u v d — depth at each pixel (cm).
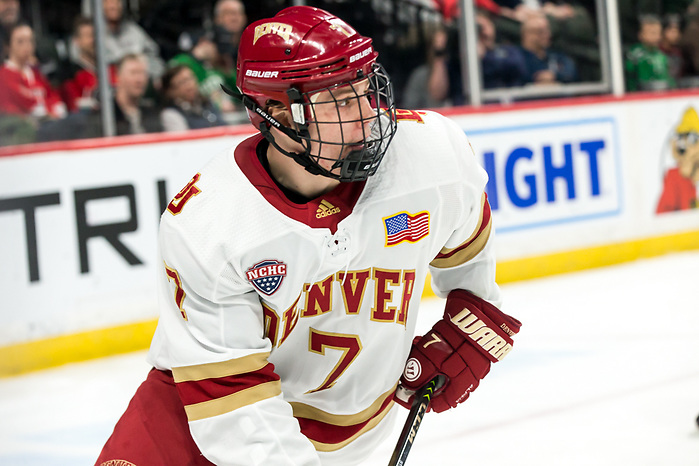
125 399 1012
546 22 1816
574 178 1647
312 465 391
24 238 1171
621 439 751
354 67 373
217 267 380
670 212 1780
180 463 422
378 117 381
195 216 386
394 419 516
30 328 1177
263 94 386
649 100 1742
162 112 1513
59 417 962
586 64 1888
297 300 408
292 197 405
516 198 1573
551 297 1418
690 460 688
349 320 424
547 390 916
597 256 1677
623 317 1242
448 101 1780
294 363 443
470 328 478
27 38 1445
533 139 1595
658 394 870
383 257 412
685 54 2030
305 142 380
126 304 1249
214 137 1324
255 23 399
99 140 1223
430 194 412
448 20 1747
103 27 1402
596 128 1673
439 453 755
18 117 1440
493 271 486
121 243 1244
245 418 384
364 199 400
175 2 1545
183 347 393
